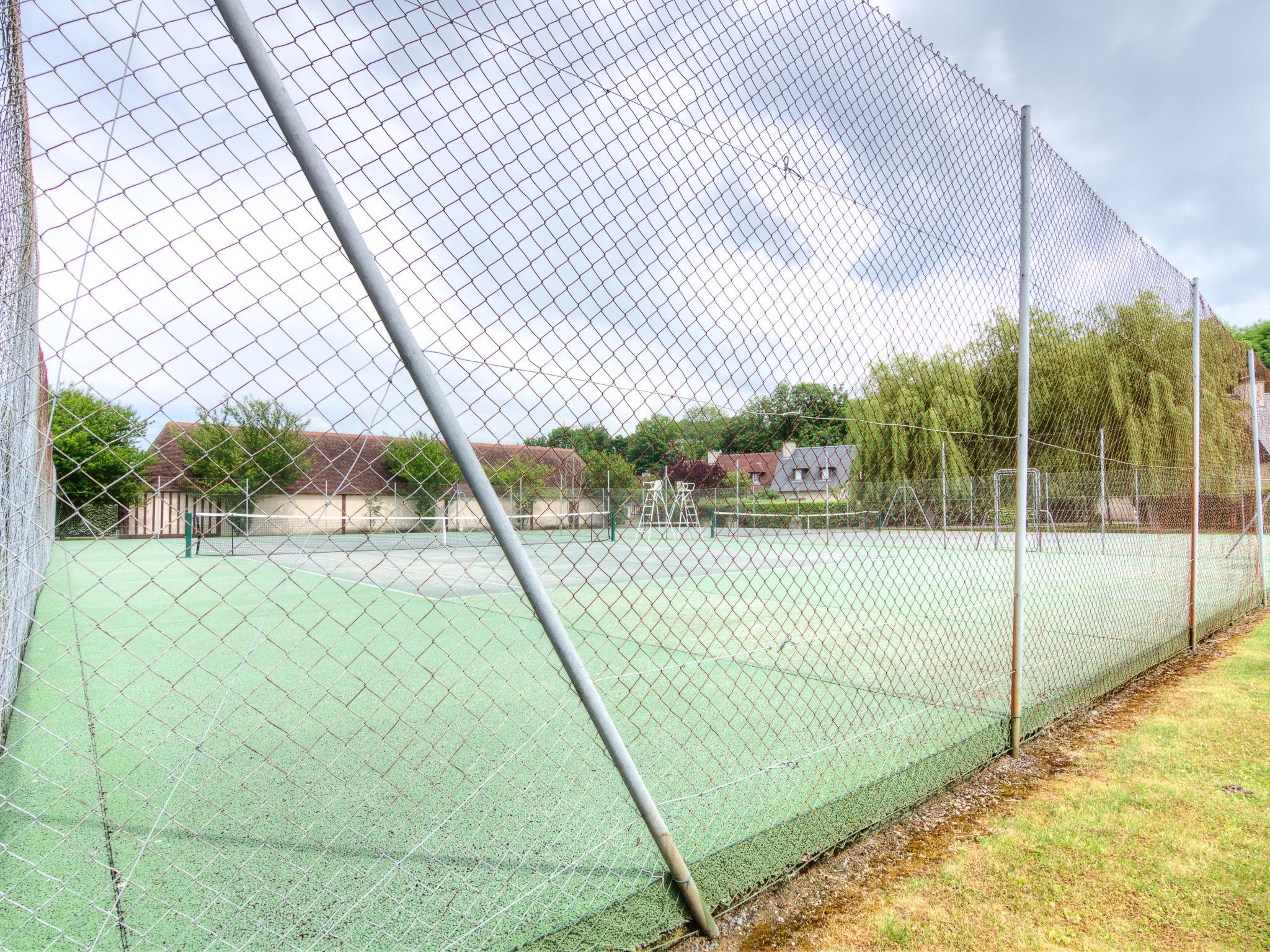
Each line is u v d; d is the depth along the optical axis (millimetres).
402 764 2951
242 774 2854
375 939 1716
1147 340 4934
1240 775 2844
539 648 5484
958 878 2068
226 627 6617
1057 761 3053
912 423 2762
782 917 1872
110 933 1754
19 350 1645
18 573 2727
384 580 10773
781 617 7082
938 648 5465
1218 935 1782
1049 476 5191
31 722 3637
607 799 2561
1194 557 5348
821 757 3004
